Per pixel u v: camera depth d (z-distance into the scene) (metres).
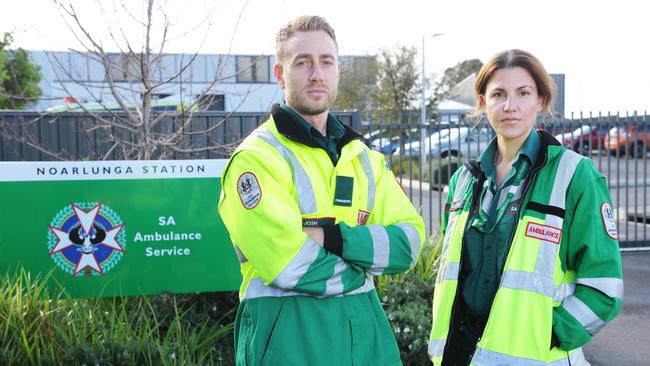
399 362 2.29
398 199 2.35
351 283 2.12
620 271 2.31
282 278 2.01
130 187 4.45
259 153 2.10
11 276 4.30
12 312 3.83
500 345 2.31
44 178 4.34
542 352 2.27
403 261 2.22
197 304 4.80
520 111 2.49
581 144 9.74
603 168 20.22
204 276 4.55
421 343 4.26
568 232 2.35
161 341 4.21
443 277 2.63
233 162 2.13
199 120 8.75
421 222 2.34
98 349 3.76
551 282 2.30
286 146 2.15
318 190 2.14
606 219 2.32
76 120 8.84
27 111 8.74
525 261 2.34
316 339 2.07
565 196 2.35
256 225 2.03
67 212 4.37
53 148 8.91
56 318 3.95
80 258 4.38
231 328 4.40
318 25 2.18
